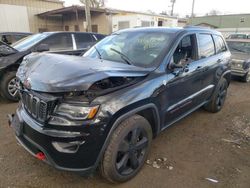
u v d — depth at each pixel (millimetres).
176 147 3691
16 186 2676
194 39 3971
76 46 6906
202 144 3830
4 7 19172
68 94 2326
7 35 10180
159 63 3143
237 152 3627
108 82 2512
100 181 2824
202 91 4270
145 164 3186
